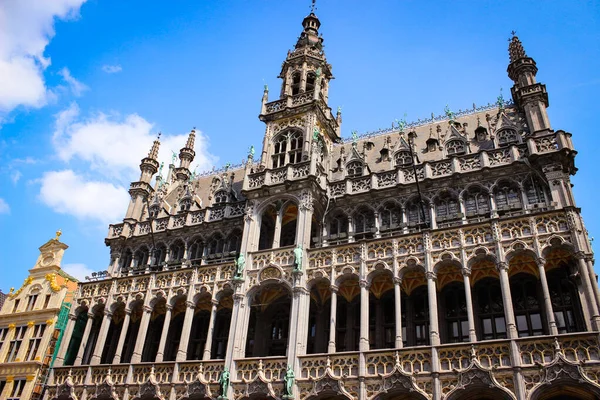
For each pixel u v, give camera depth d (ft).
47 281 131.54
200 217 127.13
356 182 110.63
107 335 122.93
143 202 144.77
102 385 102.37
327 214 109.50
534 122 101.24
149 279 113.09
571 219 79.15
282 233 115.55
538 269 80.02
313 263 96.22
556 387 69.21
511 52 117.29
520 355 71.87
